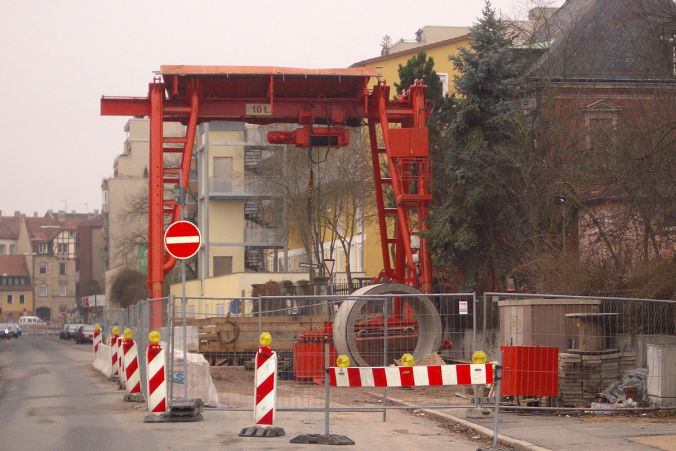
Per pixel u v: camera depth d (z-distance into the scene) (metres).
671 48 27.50
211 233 73.56
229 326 23.45
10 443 13.57
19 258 171.38
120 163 127.50
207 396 17.88
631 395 16.22
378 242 62.91
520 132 31.08
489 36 33.22
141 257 83.81
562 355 16.91
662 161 23.67
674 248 22.50
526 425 14.59
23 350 62.03
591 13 40.19
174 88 29.69
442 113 38.06
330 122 31.47
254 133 73.31
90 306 113.50
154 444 13.32
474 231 31.55
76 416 17.33
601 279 22.67
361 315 23.67
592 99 35.47
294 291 52.94
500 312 20.38
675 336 17.12
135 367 20.47
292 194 58.69
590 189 28.14
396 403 18.38
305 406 17.97
